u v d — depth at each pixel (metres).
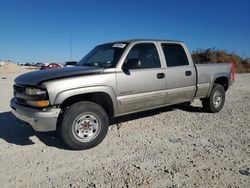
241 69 27.88
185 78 6.49
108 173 3.88
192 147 4.86
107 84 5.04
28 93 4.70
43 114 4.45
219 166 4.07
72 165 4.15
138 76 5.50
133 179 3.69
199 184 3.54
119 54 5.48
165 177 3.73
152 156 4.46
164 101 6.12
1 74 31.66
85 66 5.60
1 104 8.84
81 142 4.72
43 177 3.77
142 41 5.87
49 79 4.58
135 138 5.36
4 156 4.48
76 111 4.63
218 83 7.98
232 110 7.93
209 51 27.48
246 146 4.89
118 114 5.38
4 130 5.87
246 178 3.71
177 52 6.55
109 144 5.04
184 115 7.21
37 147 4.89
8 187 3.51
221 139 5.27
